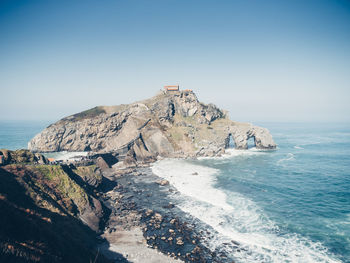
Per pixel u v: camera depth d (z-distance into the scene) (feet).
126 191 247.70
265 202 210.79
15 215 110.93
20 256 85.46
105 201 219.20
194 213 189.88
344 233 156.56
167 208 200.85
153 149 444.55
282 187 252.62
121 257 132.57
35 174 176.76
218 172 322.14
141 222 176.35
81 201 176.45
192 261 129.59
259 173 313.53
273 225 168.76
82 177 232.94
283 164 368.07
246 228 165.07
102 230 165.07
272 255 134.41
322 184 261.65
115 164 386.73
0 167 164.04
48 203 149.48
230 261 129.18
